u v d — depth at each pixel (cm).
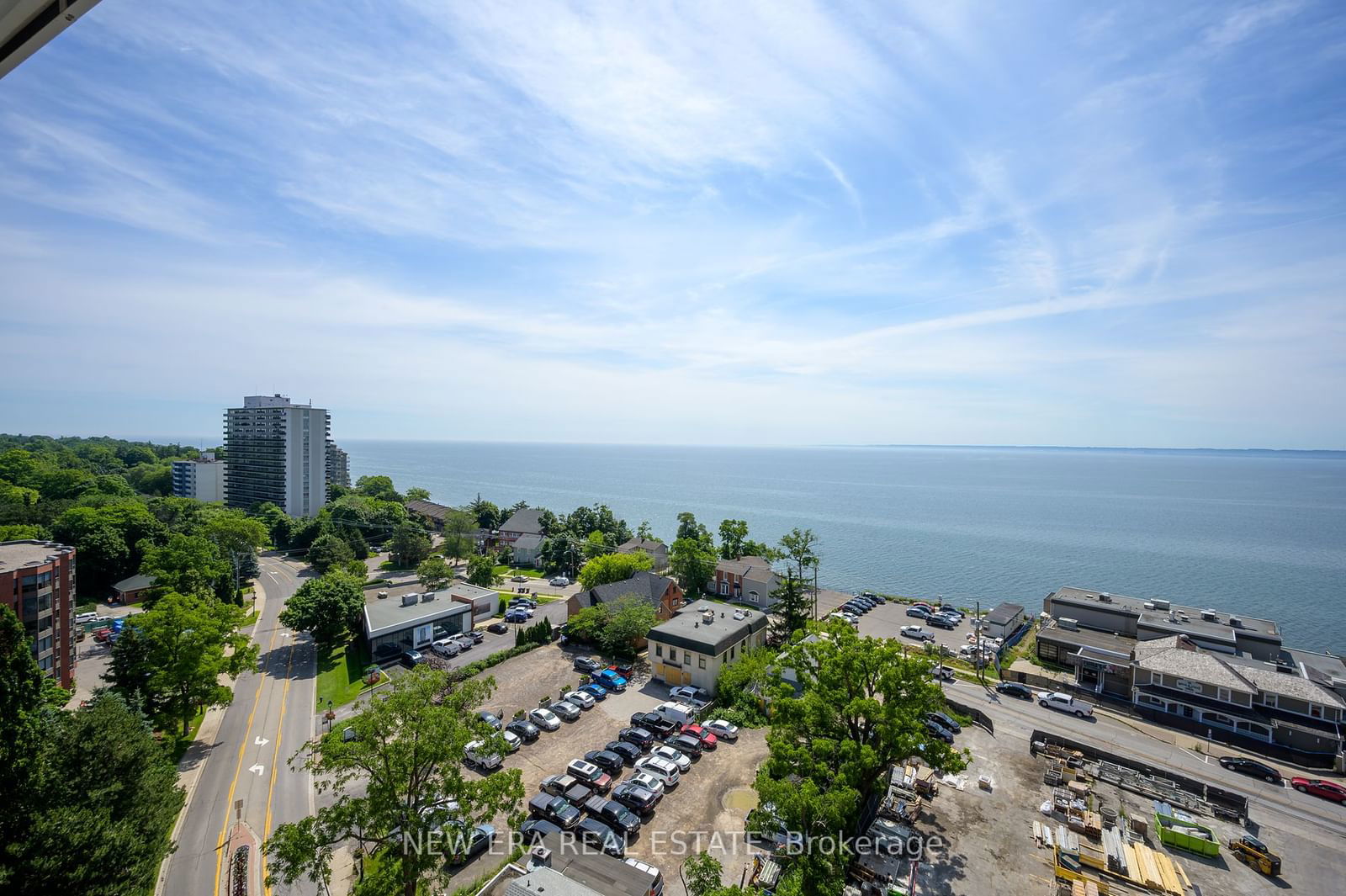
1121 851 3450
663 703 5544
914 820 3825
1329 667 5912
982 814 3919
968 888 3247
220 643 5634
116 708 3512
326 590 6981
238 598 9050
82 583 9188
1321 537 18050
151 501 13038
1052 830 3691
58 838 2575
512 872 3362
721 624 6381
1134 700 5659
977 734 5081
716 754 4694
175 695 4988
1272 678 5250
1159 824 3731
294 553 12888
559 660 6588
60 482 13900
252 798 4175
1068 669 6644
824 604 9262
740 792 4184
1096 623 7444
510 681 6028
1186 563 14300
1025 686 6134
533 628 7100
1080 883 3234
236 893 3272
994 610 8394
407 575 11088
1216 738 5116
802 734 3850
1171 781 4262
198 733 5109
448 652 6806
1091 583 12338
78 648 7162
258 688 6059
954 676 6388
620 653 6544
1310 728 4856
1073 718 5475
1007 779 4362
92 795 2852
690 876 3033
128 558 9650
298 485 15888
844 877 3231
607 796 4116
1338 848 3684
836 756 3584
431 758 2823
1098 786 4244
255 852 3603
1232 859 3534
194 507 12875
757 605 9206
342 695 5844
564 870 3203
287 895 3281
